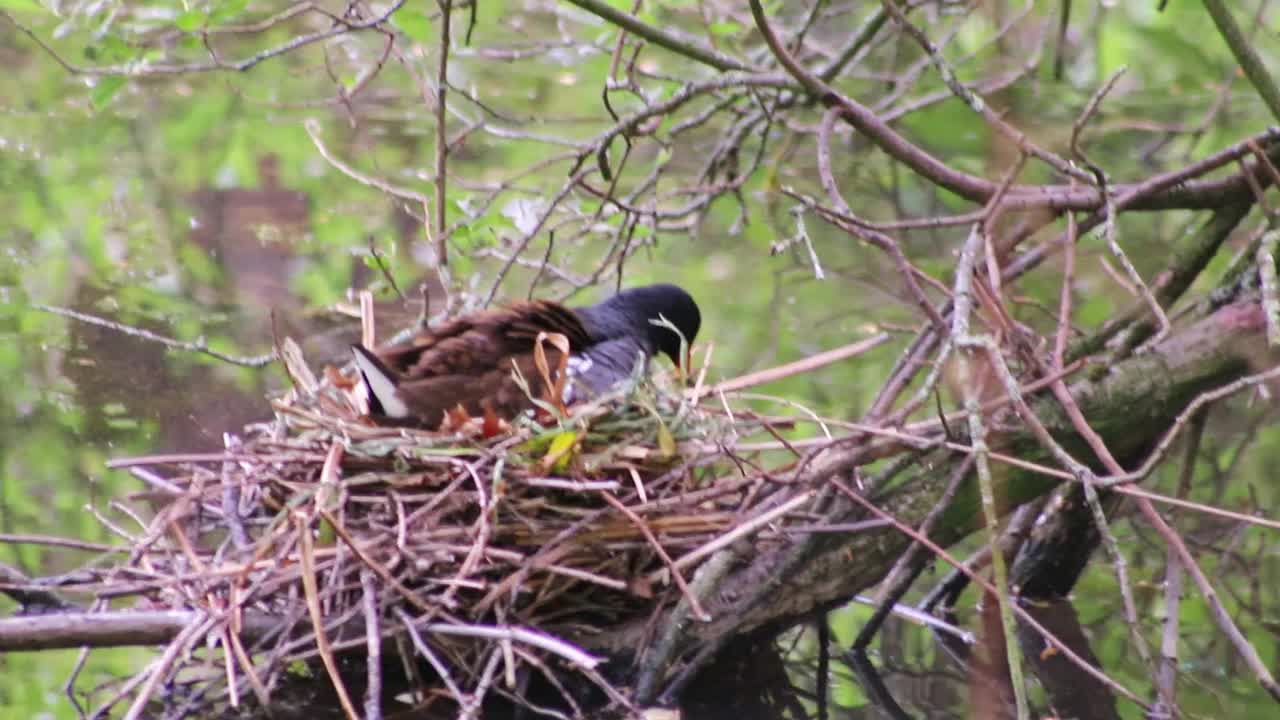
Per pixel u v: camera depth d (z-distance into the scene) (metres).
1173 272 9.91
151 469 11.43
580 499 8.31
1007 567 10.09
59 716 8.23
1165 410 9.21
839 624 10.04
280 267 16.02
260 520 8.65
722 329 15.25
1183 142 17.52
